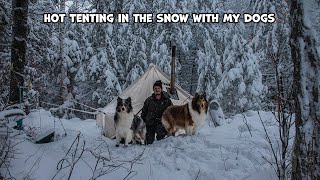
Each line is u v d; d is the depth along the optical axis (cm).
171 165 485
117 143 671
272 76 1628
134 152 580
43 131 631
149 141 775
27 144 482
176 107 770
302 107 293
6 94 906
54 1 1839
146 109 795
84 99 1934
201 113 730
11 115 586
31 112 872
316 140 286
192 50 1847
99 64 1698
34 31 1465
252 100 1549
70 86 1911
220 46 1772
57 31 1927
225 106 1591
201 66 1747
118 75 1759
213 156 523
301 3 292
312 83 287
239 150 544
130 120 679
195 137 660
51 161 446
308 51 288
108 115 843
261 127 725
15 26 832
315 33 284
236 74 1555
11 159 414
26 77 1071
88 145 605
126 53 1752
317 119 285
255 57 1584
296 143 306
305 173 294
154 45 1711
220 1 2041
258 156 504
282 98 385
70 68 1822
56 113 1850
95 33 1736
